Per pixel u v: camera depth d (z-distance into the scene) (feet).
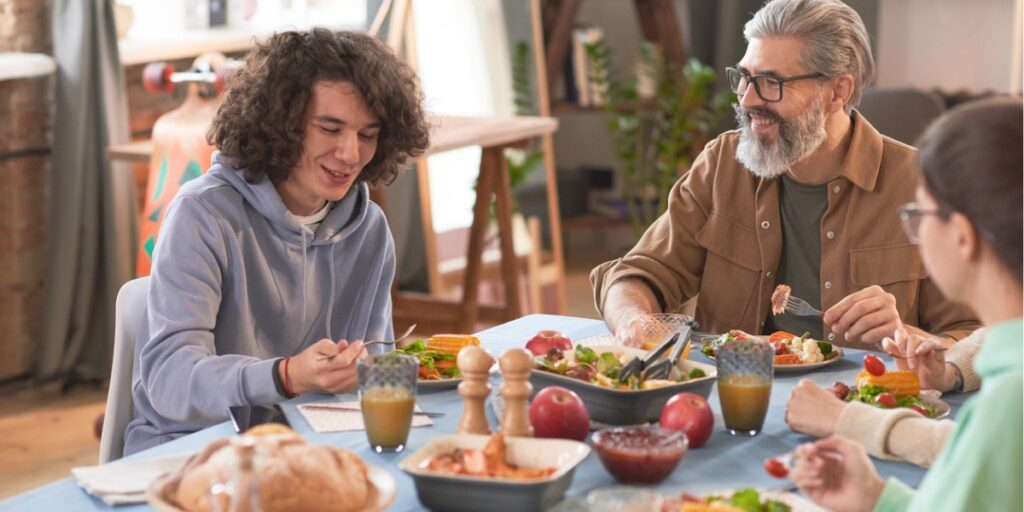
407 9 14.06
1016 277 3.57
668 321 6.51
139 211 14.40
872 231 7.57
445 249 15.70
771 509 4.27
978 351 6.01
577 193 19.93
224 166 6.67
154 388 6.06
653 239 8.15
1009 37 16.94
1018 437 3.42
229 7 15.57
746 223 7.89
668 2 18.90
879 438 4.99
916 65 17.74
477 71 15.99
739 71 7.50
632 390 5.28
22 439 12.16
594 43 18.97
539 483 4.29
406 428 5.10
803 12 7.32
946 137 3.67
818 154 7.56
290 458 4.12
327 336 7.02
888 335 6.40
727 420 5.35
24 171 13.58
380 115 6.63
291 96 6.45
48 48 13.56
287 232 6.68
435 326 14.71
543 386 5.55
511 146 14.25
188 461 4.62
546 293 16.26
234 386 5.77
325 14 15.24
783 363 6.40
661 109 18.88
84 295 13.70
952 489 3.50
